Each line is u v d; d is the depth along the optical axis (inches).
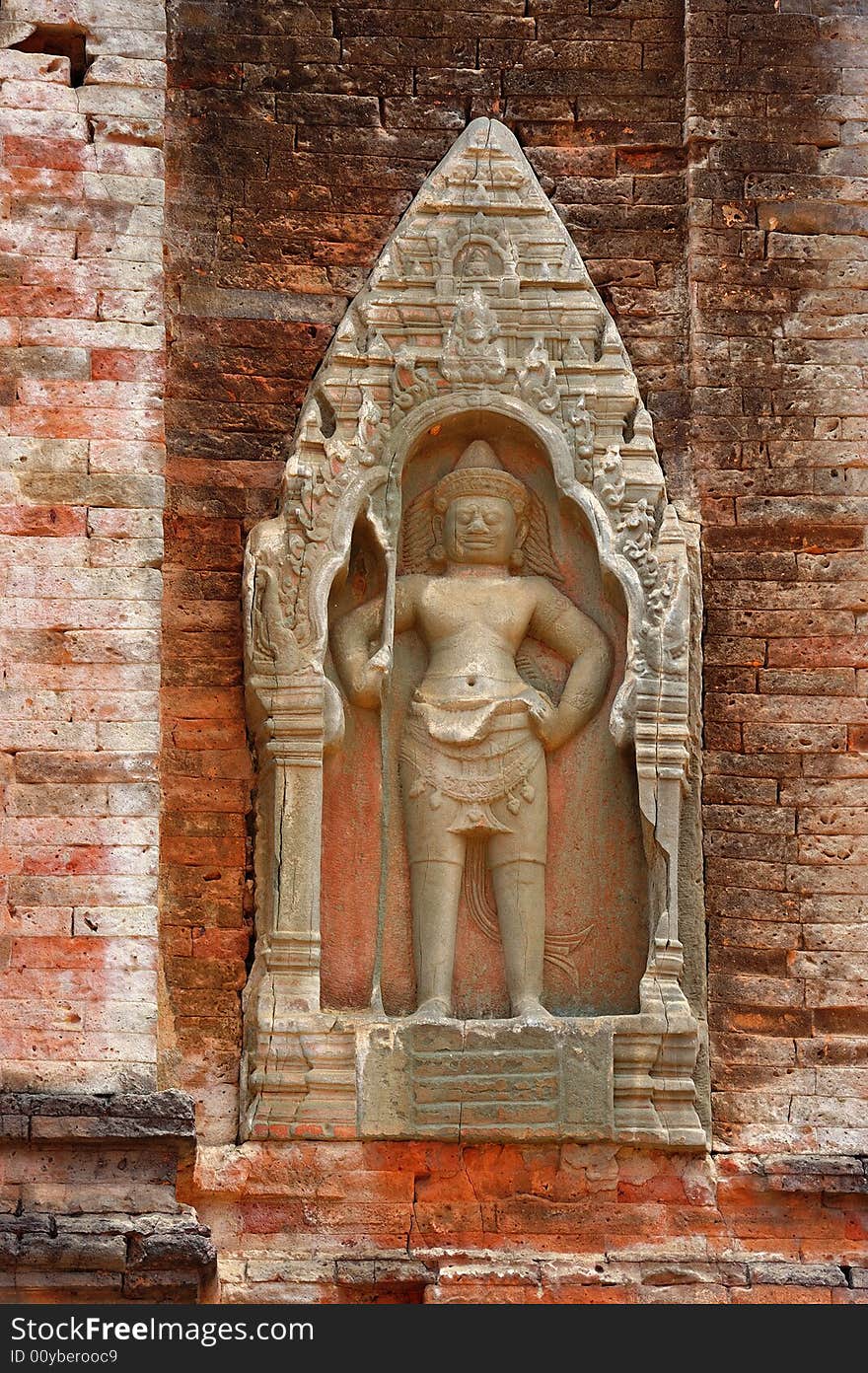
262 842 639.8
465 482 662.5
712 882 652.7
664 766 637.9
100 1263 583.5
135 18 669.3
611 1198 626.5
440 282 669.9
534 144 699.4
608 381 666.2
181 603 657.6
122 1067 604.4
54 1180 592.7
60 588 629.3
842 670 665.6
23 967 607.8
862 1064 644.1
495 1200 625.3
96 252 651.5
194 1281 586.2
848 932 651.5
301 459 654.5
